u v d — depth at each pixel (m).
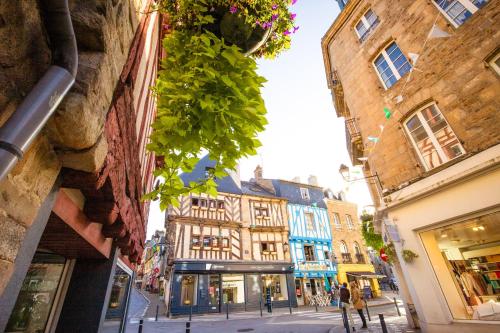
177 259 15.50
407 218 6.16
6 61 0.75
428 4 6.64
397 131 6.93
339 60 9.91
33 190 0.96
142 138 3.37
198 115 1.39
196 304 15.00
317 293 18.88
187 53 1.75
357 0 9.17
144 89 3.26
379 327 7.61
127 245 3.36
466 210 4.99
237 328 9.38
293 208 21.45
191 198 17.75
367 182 10.44
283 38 2.21
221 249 17.16
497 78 5.11
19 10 0.78
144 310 17.11
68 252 2.71
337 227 22.97
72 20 0.98
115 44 1.27
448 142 5.79
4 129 0.69
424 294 5.57
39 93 0.77
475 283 5.55
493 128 4.99
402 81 6.96
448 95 5.85
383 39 7.85
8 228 0.83
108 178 1.58
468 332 4.74
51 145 1.01
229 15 1.85
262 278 17.92
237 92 1.40
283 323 9.98
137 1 1.74
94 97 1.01
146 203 6.09
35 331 2.58
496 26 5.23
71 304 2.80
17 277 0.91
